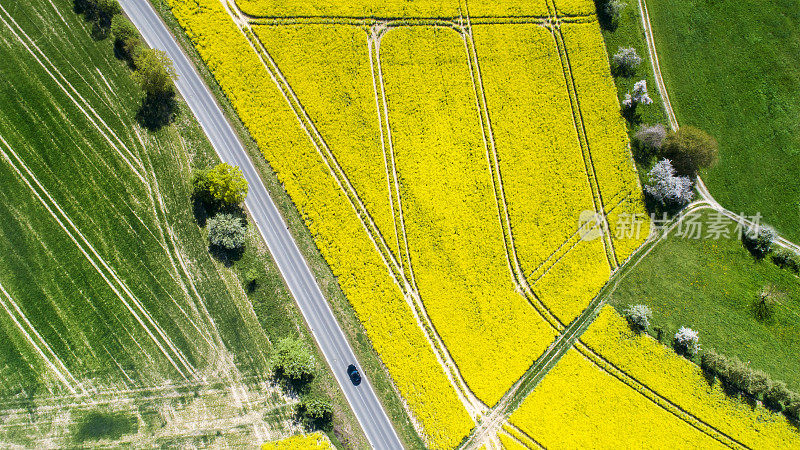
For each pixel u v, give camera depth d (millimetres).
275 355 39031
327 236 41812
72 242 40656
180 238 41062
